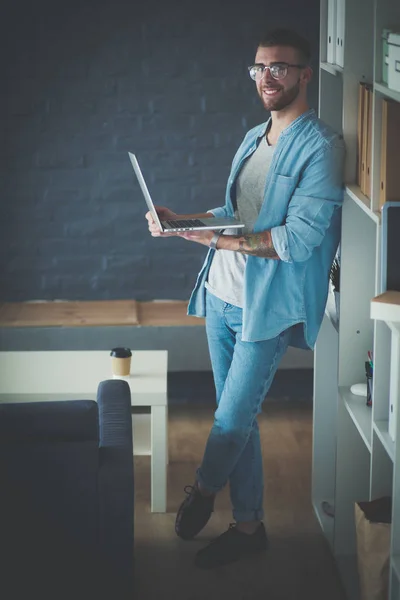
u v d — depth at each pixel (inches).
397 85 159.8
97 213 316.5
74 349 302.4
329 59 211.9
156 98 309.9
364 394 198.5
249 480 211.6
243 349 203.8
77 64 306.2
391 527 161.8
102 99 308.8
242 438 207.3
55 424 167.3
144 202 316.5
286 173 195.5
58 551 172.4
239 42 307.3
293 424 285.4
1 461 165.8
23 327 299.7
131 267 321.1
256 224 199.9
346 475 204.7
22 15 302.4
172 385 307.4
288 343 207.5
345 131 193.3
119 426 185.8
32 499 168.4
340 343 200.1
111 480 170.6
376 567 173.3
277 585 202.8
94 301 322.3
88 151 312.0
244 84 310.0
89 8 303.1
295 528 226.4
